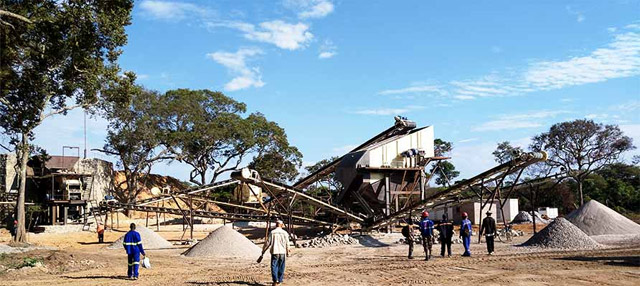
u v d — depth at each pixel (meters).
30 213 45.19
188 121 62.62
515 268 15.59
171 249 27.47
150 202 34.44
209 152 67.50
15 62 32.62
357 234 32.69
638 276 13.37
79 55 32.38
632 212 61.38
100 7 32.84
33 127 33.81
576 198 65.31
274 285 13.43
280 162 71.19
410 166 36.38
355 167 35.03
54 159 50.91
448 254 20.17
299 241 31.38
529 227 40.12
